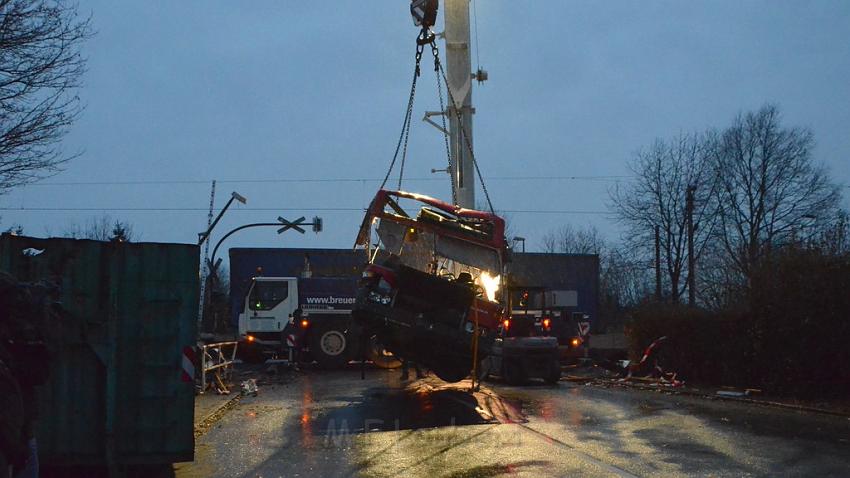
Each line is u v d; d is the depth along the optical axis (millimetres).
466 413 13695
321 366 25625
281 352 28625
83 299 8438
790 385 15492
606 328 57969
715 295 24453
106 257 8562
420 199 17203
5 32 11945
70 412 8367
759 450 9555
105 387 8445
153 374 8547
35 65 12320
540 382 21141
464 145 20500
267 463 9344
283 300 28297
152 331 8594
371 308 16641
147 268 8641
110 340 8453
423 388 18500
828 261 14719
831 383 14727
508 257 17953
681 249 37781
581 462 8938
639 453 9469
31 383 4363
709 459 9000
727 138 37250
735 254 30156
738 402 15211
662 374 20266
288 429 12109
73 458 8352
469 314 16500
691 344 19281
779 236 33344
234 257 34156
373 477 8375
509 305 20438
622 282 60375
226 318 36156
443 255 17219
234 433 11820
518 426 12008
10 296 4266
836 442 10117
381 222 17391
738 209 37000
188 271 8734
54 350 4805
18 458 3887
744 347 17000
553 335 26156
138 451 8453
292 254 34406
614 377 22422
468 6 20844
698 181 37625
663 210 38219
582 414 13469
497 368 20547
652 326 21047
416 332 16453
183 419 8562
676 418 12742
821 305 14617
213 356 19969
